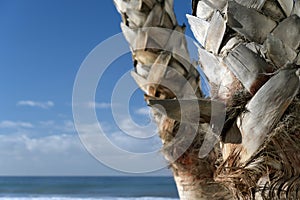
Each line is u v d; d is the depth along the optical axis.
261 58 1.26
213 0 1.42
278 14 1.35
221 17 1.35
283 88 1.20
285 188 1.23
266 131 1.22
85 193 29.89
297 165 1.22
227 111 1.27
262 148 1.23
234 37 1.34
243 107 1.26
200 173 1.55
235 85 1.30
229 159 1.29
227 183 1.34
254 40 1.31
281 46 1.26
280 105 1.20
